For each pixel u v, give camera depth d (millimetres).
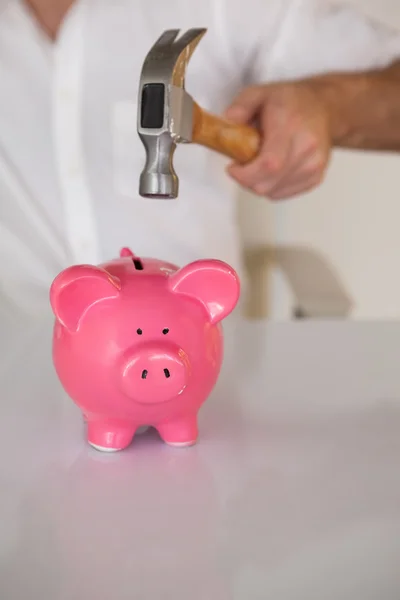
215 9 1068
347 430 464
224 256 1161
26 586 271
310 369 628
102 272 397
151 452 424
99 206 1068
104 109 1058
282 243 1528
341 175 1521
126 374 386
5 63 1050
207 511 340
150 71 455
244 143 702
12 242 1082
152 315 398
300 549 301
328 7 1120
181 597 263
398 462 407
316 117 796
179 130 464
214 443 438
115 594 265
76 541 309
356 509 342
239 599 261
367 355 681
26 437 451
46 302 1098
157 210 1090
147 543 306
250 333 782
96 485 373
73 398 423
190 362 404
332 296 1385
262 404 522
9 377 604
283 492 363
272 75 1120
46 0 1068
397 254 1562
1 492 363
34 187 1080
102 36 1041
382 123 967
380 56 1088
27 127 1063
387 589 268
